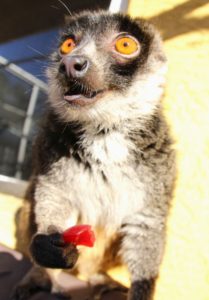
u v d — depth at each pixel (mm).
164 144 218
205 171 251
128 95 213
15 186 327
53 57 242
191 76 265
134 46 214
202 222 246
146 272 210
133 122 215
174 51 271
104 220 226
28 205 250
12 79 546
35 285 219
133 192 212
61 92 221
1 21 467
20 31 461
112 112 212
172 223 247
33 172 245
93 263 240
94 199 219
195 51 268
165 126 226
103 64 208
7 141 626
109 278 244
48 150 219
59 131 219
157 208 212
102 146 212
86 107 209
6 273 229
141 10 282
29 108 494
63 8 395
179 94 264
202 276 242
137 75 215
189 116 260
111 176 212
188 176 252
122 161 211
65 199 218
